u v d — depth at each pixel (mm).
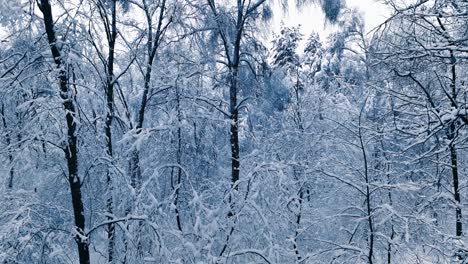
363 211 7715
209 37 10117
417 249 7754
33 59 6461
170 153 9828
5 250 6684
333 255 7477
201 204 6805
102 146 7379
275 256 7316
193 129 9773
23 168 6469
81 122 6758
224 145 11367
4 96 6633
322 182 9078
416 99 8281
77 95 7172
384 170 9094
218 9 9586
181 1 9602
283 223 7656
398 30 7309
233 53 10031
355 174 8648
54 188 7941
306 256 7445
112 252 7164
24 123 6824
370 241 7473
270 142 11320
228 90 10805
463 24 6883
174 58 10312
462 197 9633
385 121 9516
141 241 7141
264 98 10516
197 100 10164
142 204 6898
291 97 12297
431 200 8266
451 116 6371
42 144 6672
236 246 7387
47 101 6344
